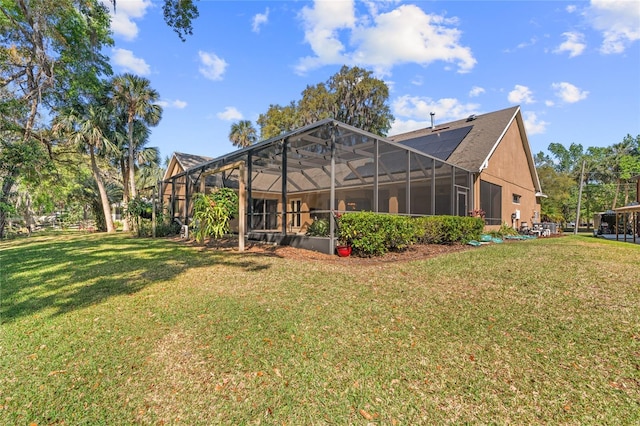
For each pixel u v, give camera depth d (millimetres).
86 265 6863
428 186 14352
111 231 20016
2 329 3361
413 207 14742
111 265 6789
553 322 3426
